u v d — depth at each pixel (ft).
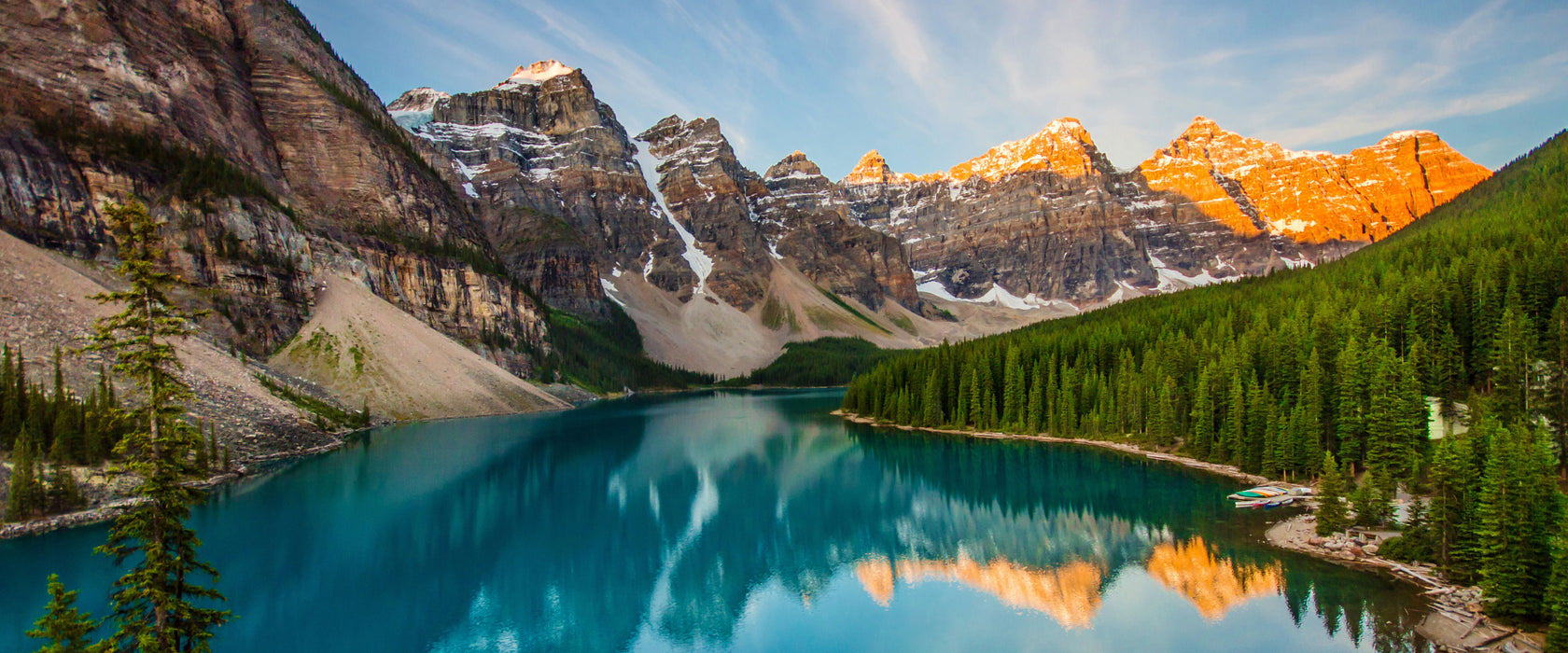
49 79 417.69
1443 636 138.82
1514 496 139.33
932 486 297.12
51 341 271.90
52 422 221.46
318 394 418.31
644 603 176.86
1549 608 132.16
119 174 408.87
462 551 211.41
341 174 605.73
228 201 452.76
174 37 517.55
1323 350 295.89
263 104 594.65
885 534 230.68
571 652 151.23
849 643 154.10
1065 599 172.55
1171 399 347.56
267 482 280.31
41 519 198.08
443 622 164.14
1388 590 162.50
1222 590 170.19
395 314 529.86
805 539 226.17
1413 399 228.22
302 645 151.64
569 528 238.07
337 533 223.10
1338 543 190.08
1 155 366.43
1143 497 259.60
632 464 351.87
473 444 387.34
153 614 100.78
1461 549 160.66
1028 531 226.79
